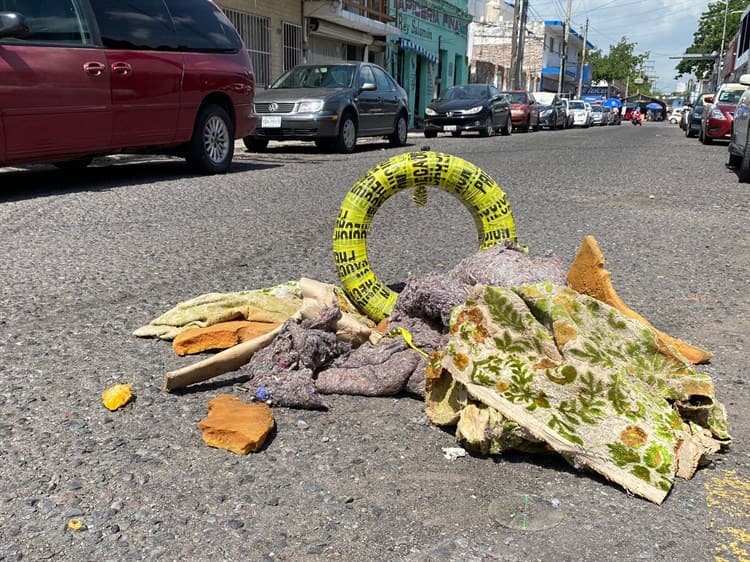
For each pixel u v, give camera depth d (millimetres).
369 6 24531
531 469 2297
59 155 7105
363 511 2049
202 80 8625
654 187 9250
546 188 8906
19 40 6578
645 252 5457
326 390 2824
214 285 4203
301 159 11656
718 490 2205
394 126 15102
